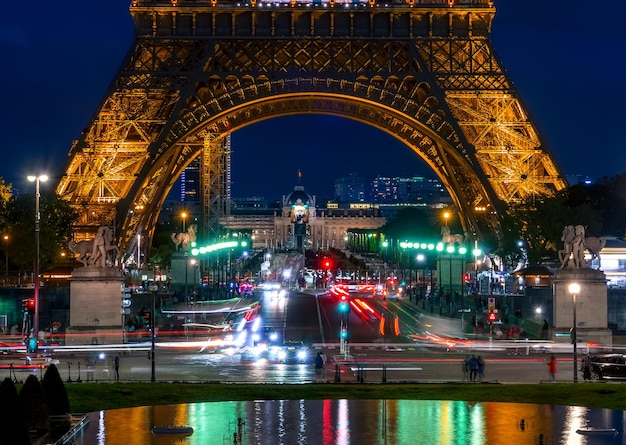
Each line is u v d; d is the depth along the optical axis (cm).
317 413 9338
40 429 7825
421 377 12775
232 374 13000
